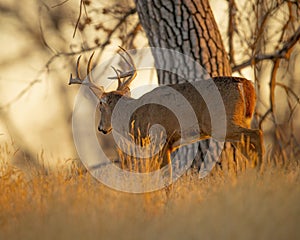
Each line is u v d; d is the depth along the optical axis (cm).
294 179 1460
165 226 1164
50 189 1414
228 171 1634
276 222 1138
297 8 2323
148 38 2112
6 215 1330
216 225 1131
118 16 2516
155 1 2050
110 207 1280
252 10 2414
